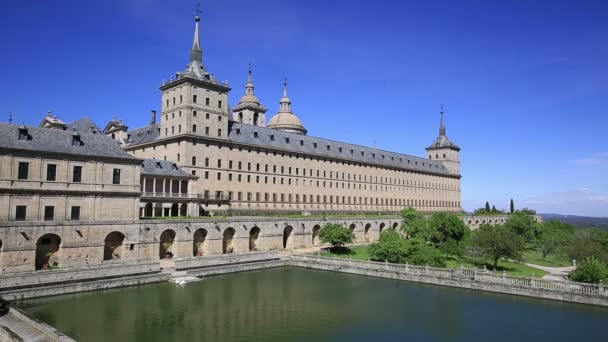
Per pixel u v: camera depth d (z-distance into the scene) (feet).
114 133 369.91
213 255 245.04
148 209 276.00
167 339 132.77
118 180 218.79
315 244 331.57
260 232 286.46
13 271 179.32
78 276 185.06
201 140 305.73
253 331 141.90
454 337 137.80
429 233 308.81
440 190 586.45
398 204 506.07
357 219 363.97
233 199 326.44
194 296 185.37
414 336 139.44
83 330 138.92
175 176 277.85
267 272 247.29
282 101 497.05
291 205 375.66
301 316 159.33
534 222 431.84
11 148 183.62
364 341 134.31
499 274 199.62
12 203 185.06
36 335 116.78
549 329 145.48
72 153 201.87
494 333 142.10
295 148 385.91
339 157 427.74
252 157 344.28
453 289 203.21
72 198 202.80
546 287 185.47
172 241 240.94
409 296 189.88
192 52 318.04
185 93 300.20
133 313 158.61
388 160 501.56
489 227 289.74
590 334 140.56
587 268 190.39
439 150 619.26
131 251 216.95
